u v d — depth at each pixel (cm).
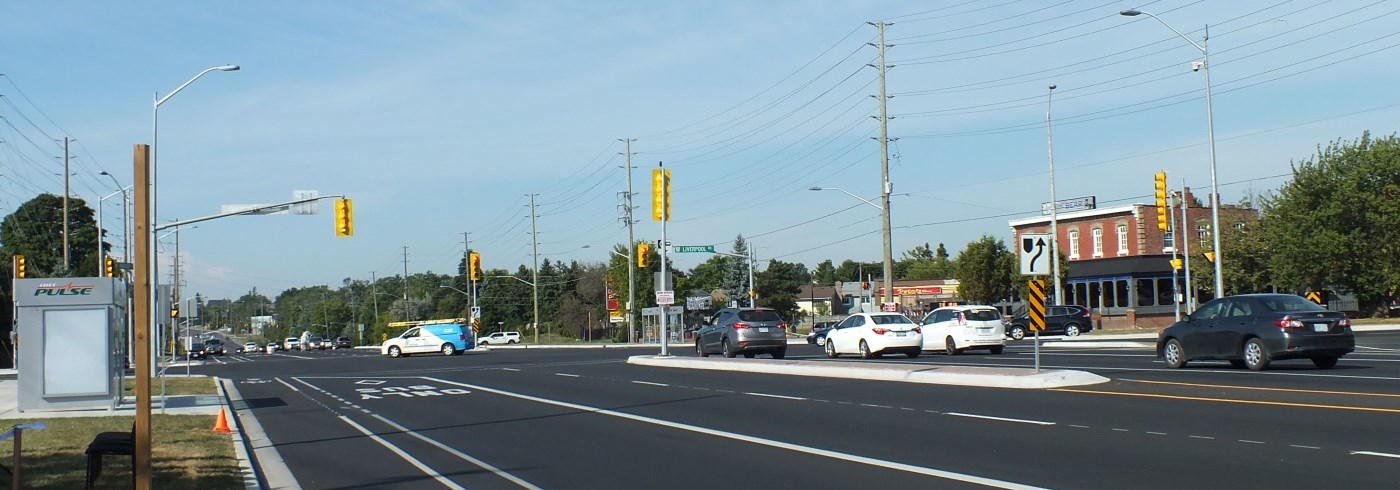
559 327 11750
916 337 3481
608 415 1950
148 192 985
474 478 1262
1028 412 1675
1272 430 1347
